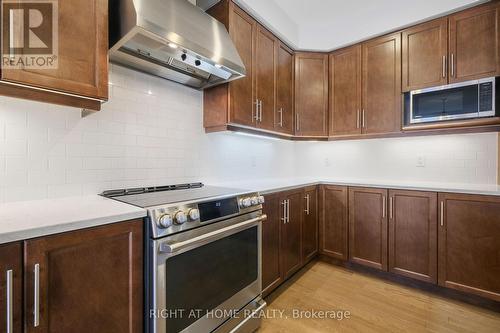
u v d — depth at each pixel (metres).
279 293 2.04
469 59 2.01
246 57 2.01
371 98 2.48
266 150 2.84
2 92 0.98
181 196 1.40
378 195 2.27
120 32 1.27
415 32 2.24
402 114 2.32
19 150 1.21
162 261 1.09
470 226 1.85
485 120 1.94
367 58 2.50
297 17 2.54
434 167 2.45
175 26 1.36
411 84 2.26
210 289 1.35
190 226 1.21
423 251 2.05
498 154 2.15
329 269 2.48
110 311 0.98
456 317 1.72
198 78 1.85
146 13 1.23
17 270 0.76
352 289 2.11
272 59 2.33
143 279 1.08
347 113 2.62
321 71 2.73
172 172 1.86
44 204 1.17
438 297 1.98
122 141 1.59
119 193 1.50
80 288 0.90
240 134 2.32
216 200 1.37
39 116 1.27
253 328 1.59
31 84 0.98
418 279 2.07
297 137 2.70
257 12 2.06
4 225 0.80
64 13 1.06
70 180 1.37
